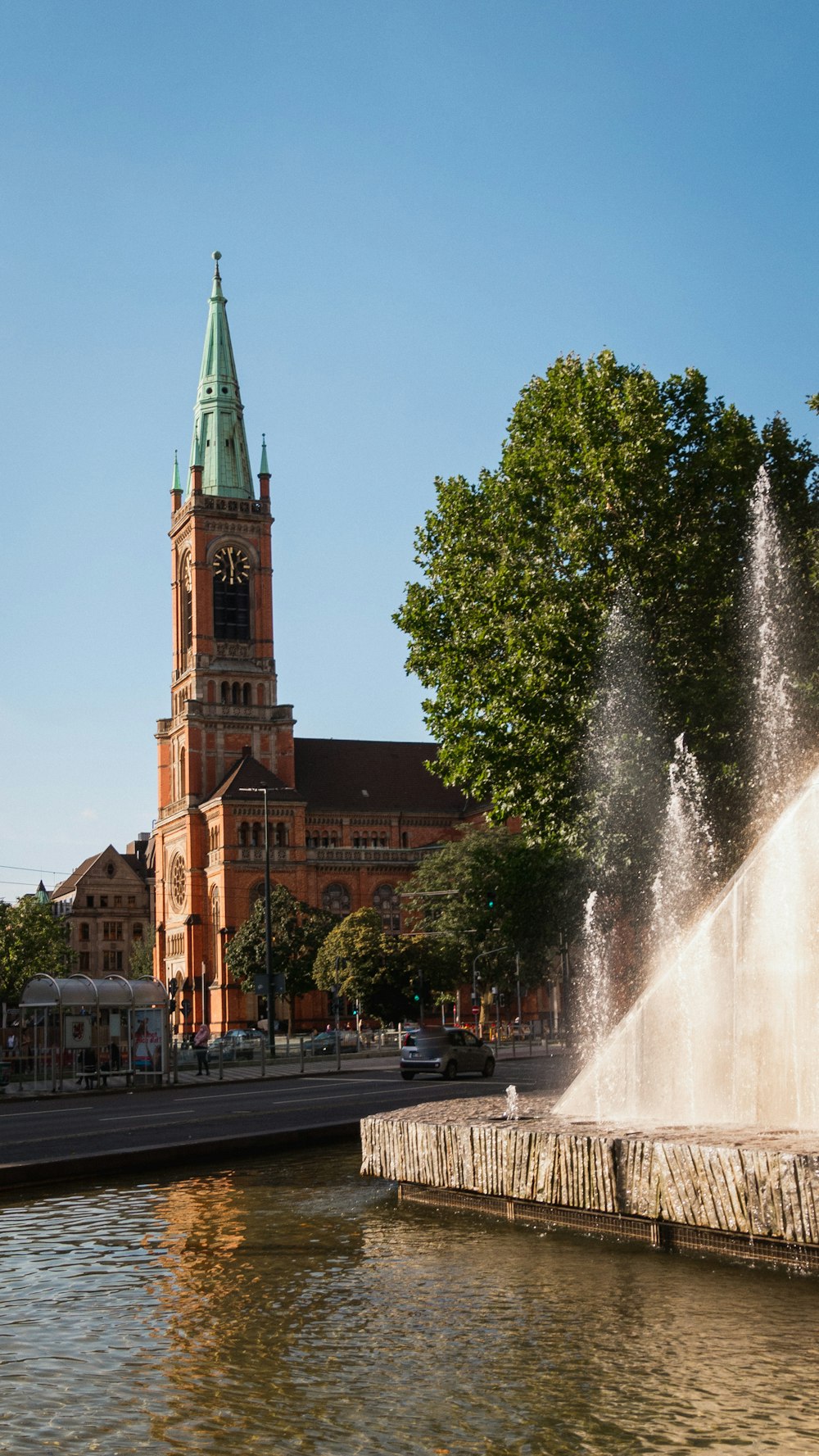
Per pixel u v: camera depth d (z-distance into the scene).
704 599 37.41
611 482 35.88
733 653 36.97
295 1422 8.80
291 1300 12.12
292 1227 16.03
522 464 39.12
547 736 36.38
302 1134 25.56
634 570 35.78
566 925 63.69
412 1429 8.61
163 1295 12.52
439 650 40.31
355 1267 13.52
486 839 106.19
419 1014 105.31
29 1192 20.50
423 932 105.75
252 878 122.88
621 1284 12.18
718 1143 13.48
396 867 132.75
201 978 124.19
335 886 130.50
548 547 38.06
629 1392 9.18
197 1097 42.00
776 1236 12.28
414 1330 10.93
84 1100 44.53
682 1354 9.96
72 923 167.38
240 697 133.75
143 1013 52.84
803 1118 18.62
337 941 104.12
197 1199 18.97
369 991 102.38
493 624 38.53
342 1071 58.66
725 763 33.66
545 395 39.88
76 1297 12.57
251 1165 23.03
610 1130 15.53
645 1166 13.76
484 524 39.69
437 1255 13.92
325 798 137.62
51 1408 9.16
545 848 45.81
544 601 36.38
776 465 40.81
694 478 37.81
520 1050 81.31
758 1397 8.98
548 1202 15.04
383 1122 18.50
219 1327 11.23
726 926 20.17
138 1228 16.53
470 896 74.12
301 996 115.56
